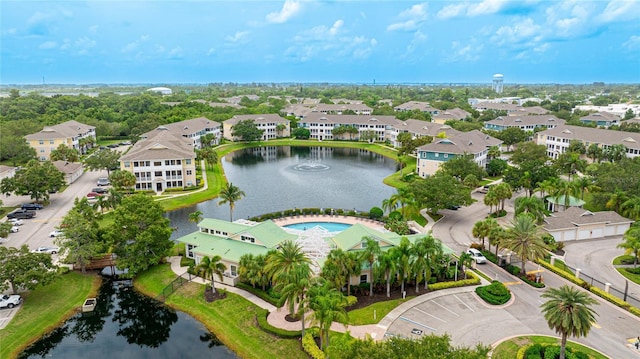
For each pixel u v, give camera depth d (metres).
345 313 49.00
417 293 66.56
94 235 76.06
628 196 97.44
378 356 39.91
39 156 172.75
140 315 65.38
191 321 62.56
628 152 146.25
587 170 122.94
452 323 58.31
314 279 57.22
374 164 177.50
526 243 69.81
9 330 58.66
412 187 103.88
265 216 102.31
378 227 96.38
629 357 50.38
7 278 62.91
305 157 194.62
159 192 128.75
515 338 54.41
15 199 119.38
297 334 56.38
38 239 88.81
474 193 125.12
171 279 73.38
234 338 57.34
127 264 73.81
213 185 137.62
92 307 65.81
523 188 125.75
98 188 127.56
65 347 58.38
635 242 72.69
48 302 66.38
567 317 45.53
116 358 55.78
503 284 69.31
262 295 66.31
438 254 66.06
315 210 106.00
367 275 70.25
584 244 87.00
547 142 178.62
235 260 70.38
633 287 67.88
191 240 80.75
